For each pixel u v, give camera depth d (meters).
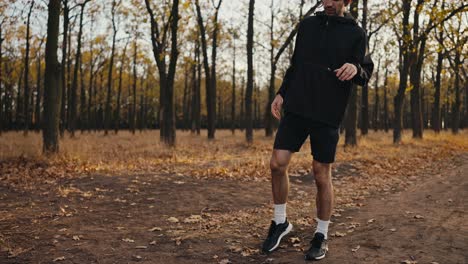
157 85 48.25
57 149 10.55
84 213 4.98
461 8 14.56
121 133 36.50
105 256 3.38
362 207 5.32
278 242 3.36
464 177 8.20
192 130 33.62
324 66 3.11
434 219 4.31
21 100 46.22
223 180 7.52
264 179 7.75
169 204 5.52
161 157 12.58
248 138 19.44
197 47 29.92
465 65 26.58
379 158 11.62
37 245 3.66
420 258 3.00
